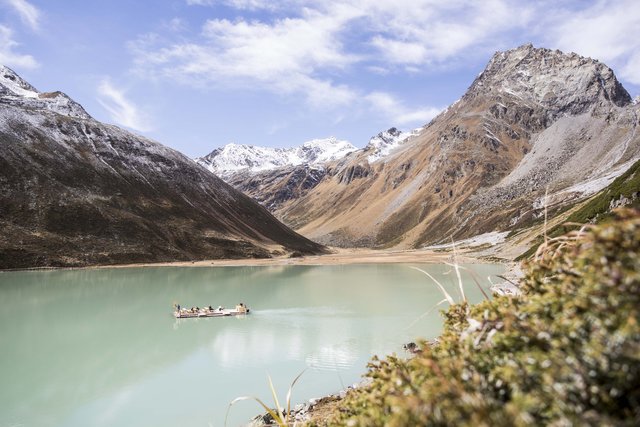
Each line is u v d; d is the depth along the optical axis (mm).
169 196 192375
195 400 25953
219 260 166000
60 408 25391
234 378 29672
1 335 43000
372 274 107125
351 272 114375
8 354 36375
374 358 5102
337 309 54531
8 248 122375
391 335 39625
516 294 4430
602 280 2889
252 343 38688
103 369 32281
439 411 2771
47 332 44250
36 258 123875
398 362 4902
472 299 56188
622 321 2631
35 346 38875
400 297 64000
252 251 182375
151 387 28375
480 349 3555
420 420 2787
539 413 2646
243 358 34281
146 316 52500
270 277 101625
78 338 41656
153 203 179750
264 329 43969
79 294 72125
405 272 111250
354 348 35781
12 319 50719
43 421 23859
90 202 155875
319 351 35344
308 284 85500
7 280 93938
